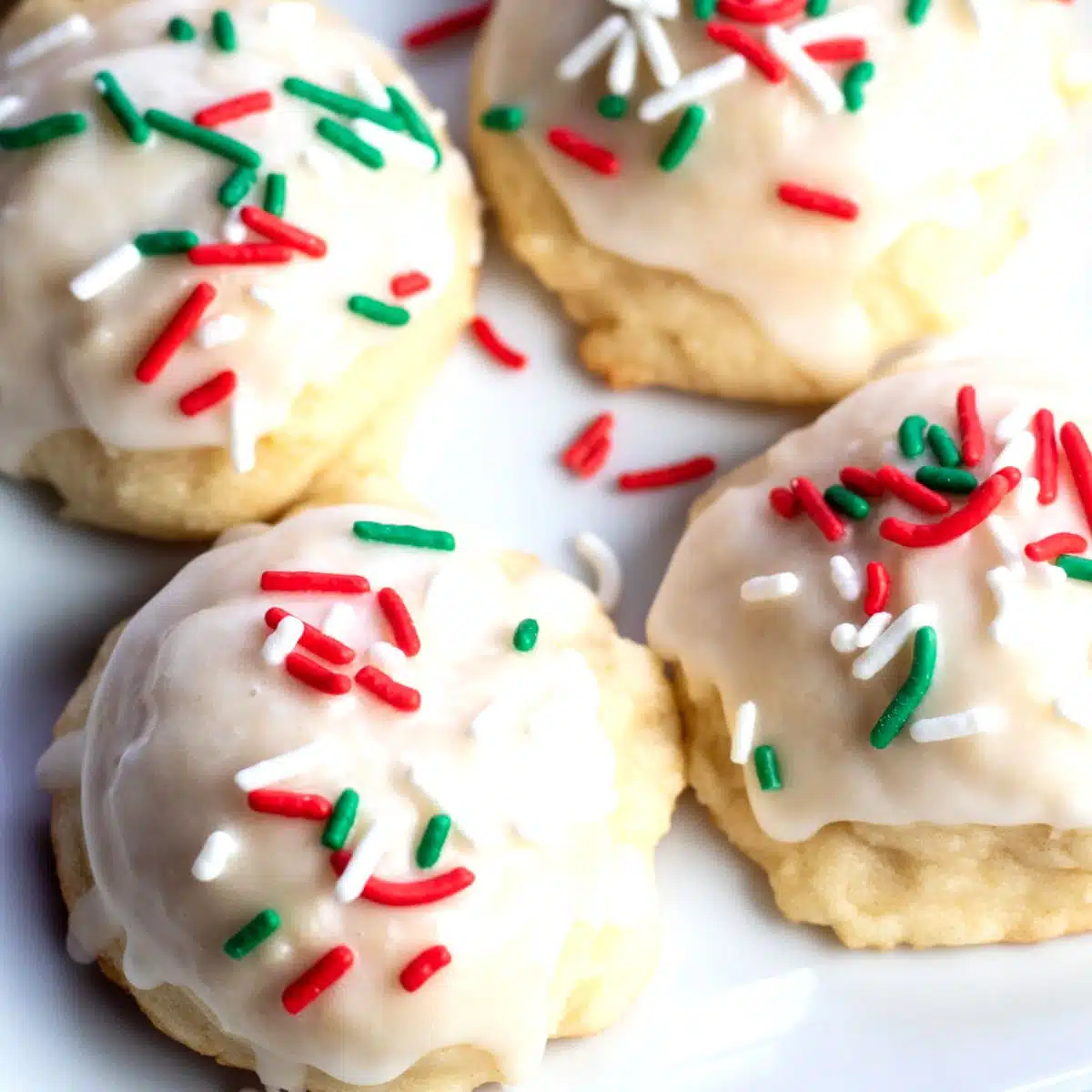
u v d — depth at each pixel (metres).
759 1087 0.27
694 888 0.28
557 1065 0.27
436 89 0.30
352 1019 0.26
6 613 0.29
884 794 0.27
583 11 0.29
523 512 0.29
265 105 0.28
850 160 0.28
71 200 0.27
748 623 0.27
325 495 0.28
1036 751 0.26
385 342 0.28
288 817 0.26
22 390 0.28
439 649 0.27
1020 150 0.29
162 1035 0.27
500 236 0.30
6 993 0.27
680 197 0.28
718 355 0.29
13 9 0.30
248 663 0.26
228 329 0.27
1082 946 0.27
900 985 0.28
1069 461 0.27
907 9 0.28
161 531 0.29
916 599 0.27
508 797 0.26
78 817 0.27
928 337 0.29
